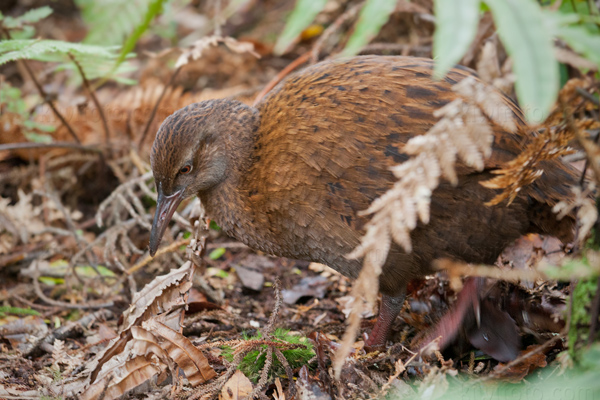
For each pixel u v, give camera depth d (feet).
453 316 22.15
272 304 28.55
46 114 36.63
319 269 30.91
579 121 16.60
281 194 23.09
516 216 21.21
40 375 22.44
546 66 11.69
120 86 41.98
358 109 21.63
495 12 12.21
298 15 13.12
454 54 11.74
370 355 22.33
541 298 22.57
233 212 24.93
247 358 22.66
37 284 29.14
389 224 15.62
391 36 38.75
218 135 24.71
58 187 36.58
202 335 25.72
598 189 16.87
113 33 20.84
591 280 16.49
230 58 42.93
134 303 22.61
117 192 31.60
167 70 42.83
